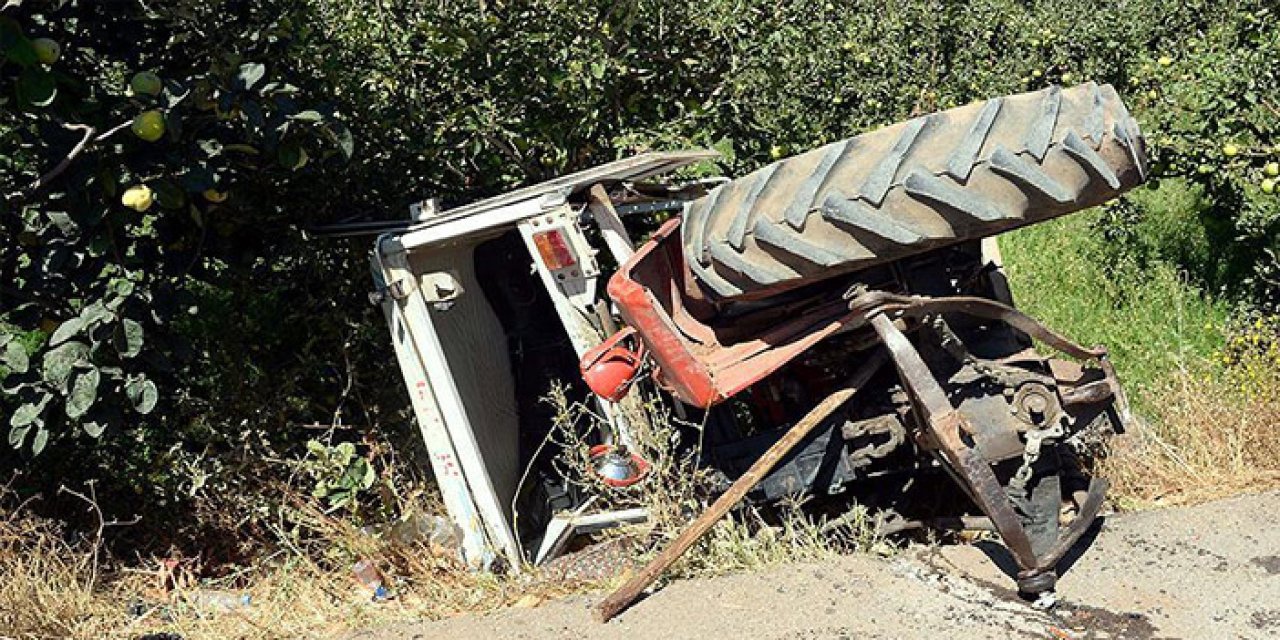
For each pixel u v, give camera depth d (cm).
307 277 623
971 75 1015
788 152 737
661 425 469
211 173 499
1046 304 742
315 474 528
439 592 485
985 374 416
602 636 391
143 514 557
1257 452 508
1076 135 377
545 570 480
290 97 519
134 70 534
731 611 392
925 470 467
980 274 462
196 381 591
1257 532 422
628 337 472
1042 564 389
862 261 402
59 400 497
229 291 653
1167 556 414
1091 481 445
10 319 525
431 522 527
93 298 509
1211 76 675
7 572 468
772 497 450
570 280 477
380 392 598
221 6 531
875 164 397
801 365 471
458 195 669
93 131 463
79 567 488
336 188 616
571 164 693
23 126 497
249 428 560
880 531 452
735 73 706
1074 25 1038
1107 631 374
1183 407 540
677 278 473
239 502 538
